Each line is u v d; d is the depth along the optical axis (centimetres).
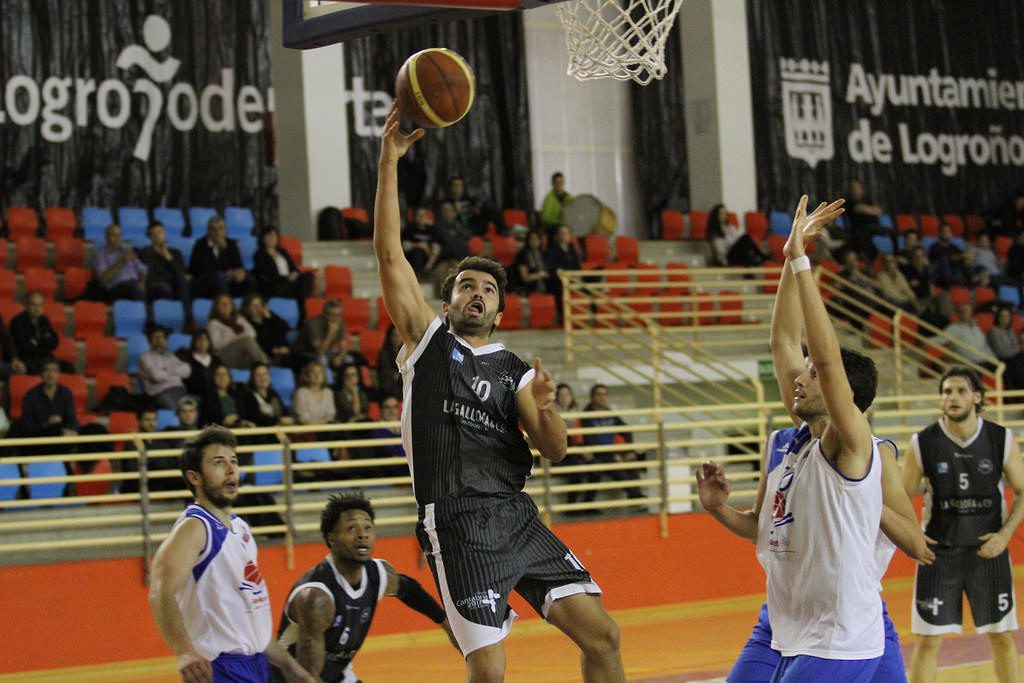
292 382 1744
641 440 1909
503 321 2041
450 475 560
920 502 1773
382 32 698
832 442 553
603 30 779
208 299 1897
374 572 727
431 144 2406
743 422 1634
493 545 557
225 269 1942
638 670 1186
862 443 545
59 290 1902
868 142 2736
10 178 2044
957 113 2834
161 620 596
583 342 2008
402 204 2370
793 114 2658
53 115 2077
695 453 1923
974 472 892
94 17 2112
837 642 551
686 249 2458
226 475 630
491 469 568
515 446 576
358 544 702
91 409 1691
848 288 2295
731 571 1622
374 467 1566
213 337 1750
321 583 698
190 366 1669
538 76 2575
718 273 2169
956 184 2820
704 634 1407
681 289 2256
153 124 2144
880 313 2272
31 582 1283
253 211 2209
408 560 1464
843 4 2736
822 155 2681
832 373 536
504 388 572
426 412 562
